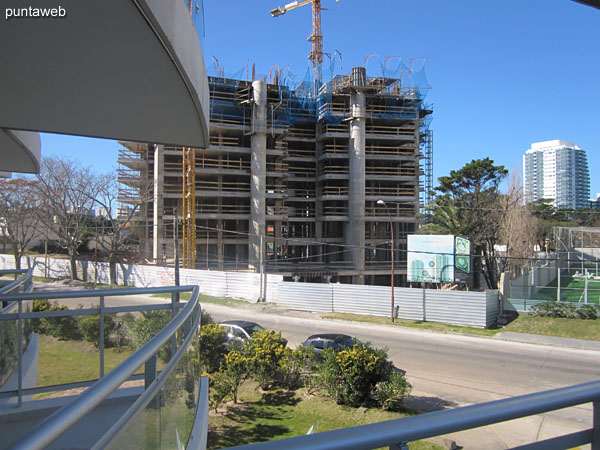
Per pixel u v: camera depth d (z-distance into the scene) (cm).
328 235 6000
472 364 1809
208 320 1977
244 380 1425
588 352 2038
